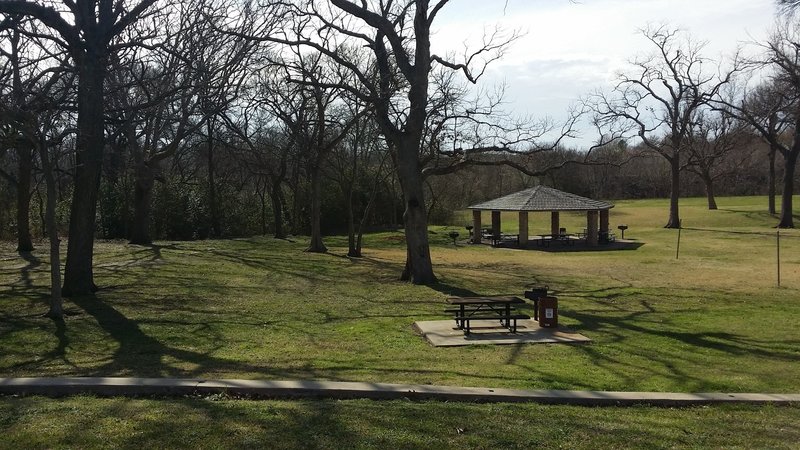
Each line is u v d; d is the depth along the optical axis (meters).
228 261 23.23
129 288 15.87
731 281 20.61
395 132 19.22
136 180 28.08
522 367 8.72
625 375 8.38
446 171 19.69
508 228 52.41
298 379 7.23
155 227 34.91
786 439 5.64
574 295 17.31
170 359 8.68
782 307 15.24
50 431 5.02
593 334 11.58
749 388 7.82
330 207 43.91
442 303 15.31
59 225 32.22
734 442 5.48
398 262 25.92
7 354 8.91
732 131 54.97
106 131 16.66
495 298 11.92
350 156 41.72
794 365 9.27
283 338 10.68
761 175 78.31
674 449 5.21
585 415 6.07
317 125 28.11
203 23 13.95
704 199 71.69
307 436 5.06
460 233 44.78
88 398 6.07
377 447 4.88
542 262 27.84
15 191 31.45
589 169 62.59
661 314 14.10
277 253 27.56
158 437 4.96
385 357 9.24
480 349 10.09
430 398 6.45
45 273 18.25
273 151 37.69
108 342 9.91
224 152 42.03
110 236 33.62
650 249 33.69
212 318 12.45
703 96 43.66
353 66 18.61
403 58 18.75
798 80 38.12
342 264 24.53
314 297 15.93
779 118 45.12
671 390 7.57
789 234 39.31
